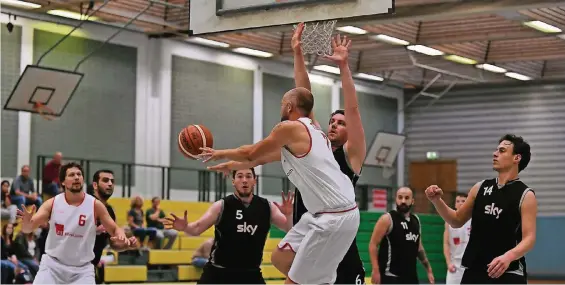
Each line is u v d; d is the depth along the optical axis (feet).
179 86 68.64
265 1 27.63
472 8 52.85
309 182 19.02
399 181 91.97
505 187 22.06
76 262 25.79
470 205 23.02
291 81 79.20
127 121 64.95
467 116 90.22
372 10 25.68
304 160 18.92
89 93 62.34
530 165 86.69
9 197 49.62
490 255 22.07
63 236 25.50
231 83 73.20
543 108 86.43
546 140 86.17
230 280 26.89
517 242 21.93
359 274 23.13
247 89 74.69
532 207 21.49
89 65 62.44
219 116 71.92
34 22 58.85
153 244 54.70
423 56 74.43
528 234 21.21
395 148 81.87
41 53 59.26
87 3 56.80
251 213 26.91
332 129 21.21
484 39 65.16
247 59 74.74
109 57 63.82
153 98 66.90
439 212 23.26
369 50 73.51
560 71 81.00
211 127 71.15
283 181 76.95
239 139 73.67
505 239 21.90
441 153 91.30
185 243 58.95
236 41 68.64
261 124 75.82
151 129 66.59
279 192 76.64
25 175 51.93
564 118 85.35
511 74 80.28
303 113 19.77
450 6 53.52
